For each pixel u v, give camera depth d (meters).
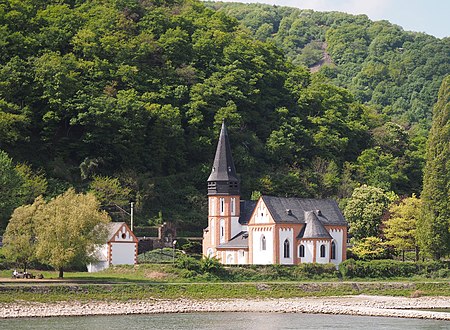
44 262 161.75
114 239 180.38
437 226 190.88
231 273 174.00
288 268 179.12
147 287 156.00
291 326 132.38
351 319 140.25
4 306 140.75
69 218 159.38
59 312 140.88
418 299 165.75
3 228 189.12
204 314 144.75
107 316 140.12
